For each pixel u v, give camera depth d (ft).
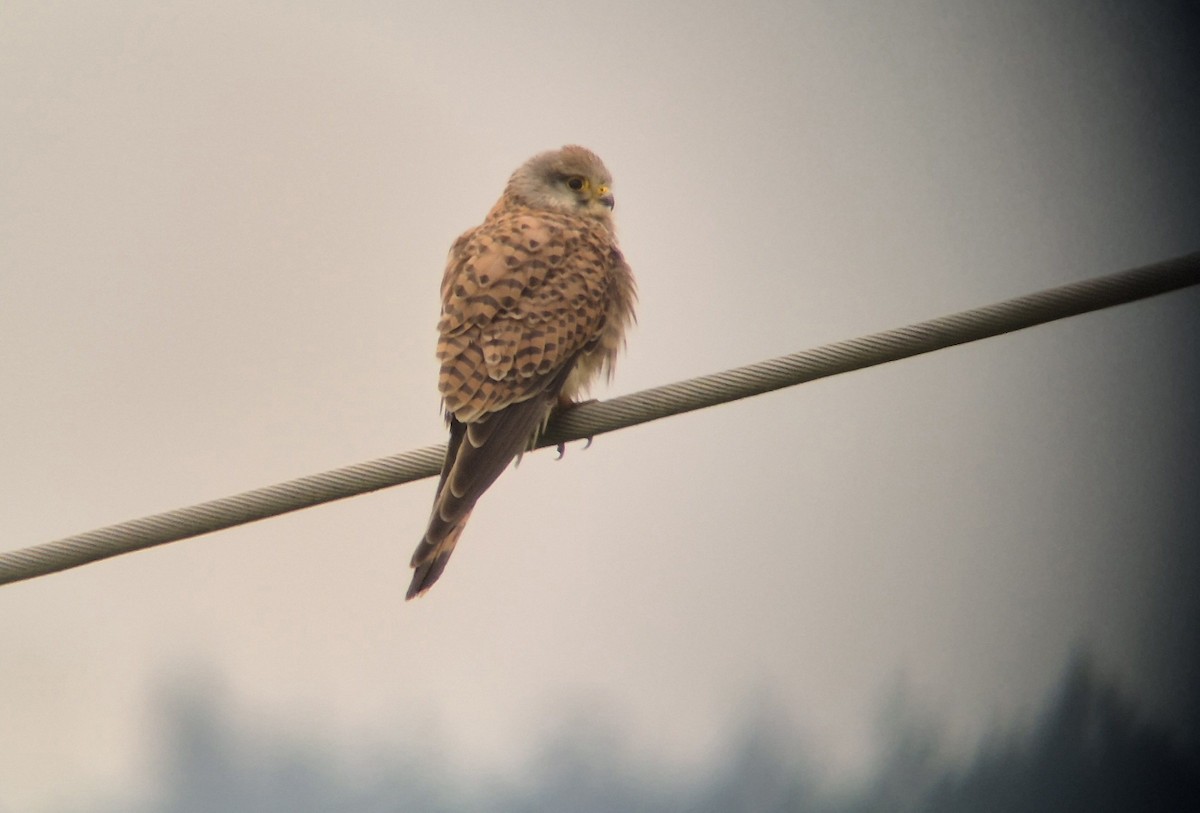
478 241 34.04
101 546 28.84
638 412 31.17
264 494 28.96
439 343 32.32
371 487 29.89
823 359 27.94
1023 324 26.81
